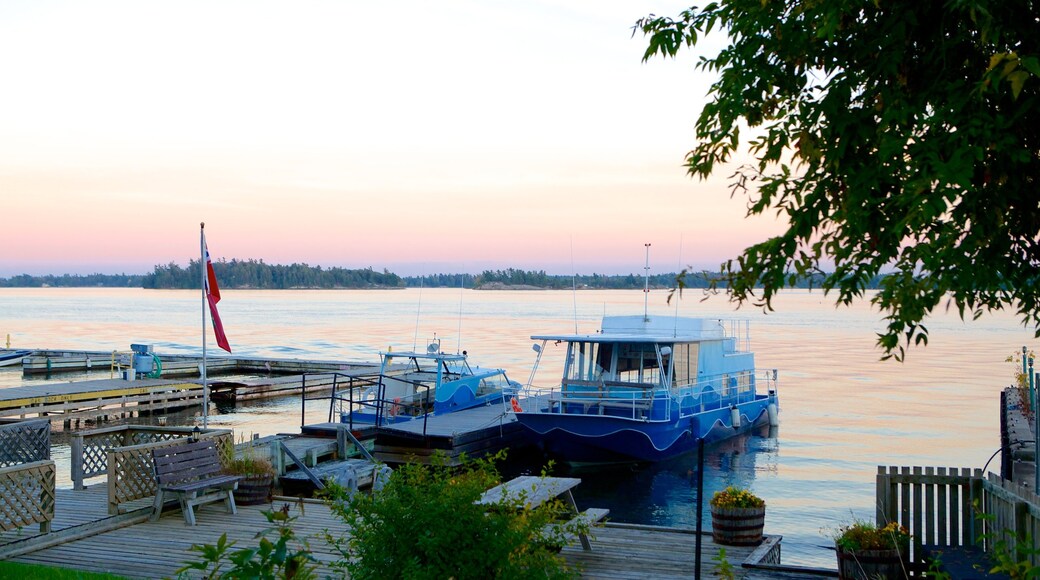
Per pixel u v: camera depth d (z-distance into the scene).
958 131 3.68
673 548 11.16
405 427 23.09
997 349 70.81
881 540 8.96
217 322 19.75
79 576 9.03
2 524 10.66
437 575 6.19
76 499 13.93
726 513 11.24
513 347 70.88
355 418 25.12
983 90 3.52
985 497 9.12
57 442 28.97
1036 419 9.68
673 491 21.92
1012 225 4.05
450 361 27.84
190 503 12.36
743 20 4.43
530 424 23.17
